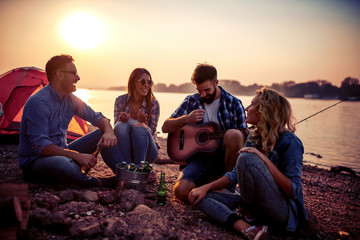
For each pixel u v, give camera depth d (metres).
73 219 2.33
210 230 2.61
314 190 4.89
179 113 3.84
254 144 2.82
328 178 6.12
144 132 3.45
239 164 2.47
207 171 3.47
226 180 2.91
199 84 3.59
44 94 3.10
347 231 3.10
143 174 3.00
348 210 3.88
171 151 3.75
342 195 4.73
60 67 3.10
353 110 56.59
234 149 3.22
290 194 2.48
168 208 3.02
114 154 3.39
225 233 2.59
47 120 3.07
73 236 2.11
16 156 4.62
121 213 2.58
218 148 3.59
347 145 13.11
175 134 3.76
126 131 3.45
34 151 2.96
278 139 2.60
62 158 2.93
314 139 15.02
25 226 1.83
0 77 5.91
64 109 3.31
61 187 2.99
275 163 2.61
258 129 2.69
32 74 6.09
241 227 2.53
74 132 6.21
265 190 2.42
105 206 2.70
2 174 3.45
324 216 3.54
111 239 2.13
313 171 6.80
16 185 2.06
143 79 3.79
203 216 2.92
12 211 1.74
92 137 3.44
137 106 3.98
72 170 2.97
